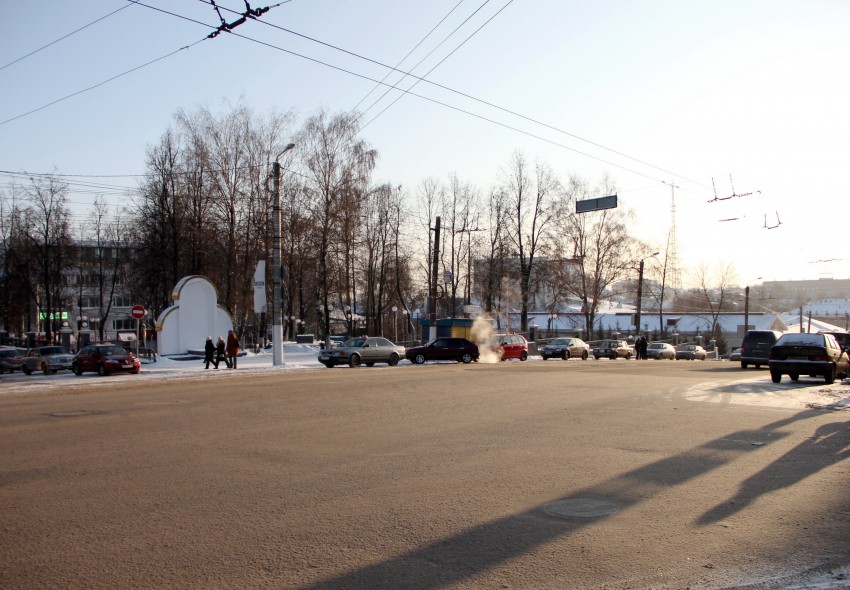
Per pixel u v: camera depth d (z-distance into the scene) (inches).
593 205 993.5
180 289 1453.0
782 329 3250.5
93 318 3267.7
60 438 396.8
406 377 880.9
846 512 252.7
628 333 3216.0
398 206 2304.4
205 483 289.9
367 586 180.7
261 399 609.9
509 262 2261.3
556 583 183.8
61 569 191.5
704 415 518.3
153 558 200.4
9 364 1594.5
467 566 195.6
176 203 1791.3
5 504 255.4
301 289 2096.5
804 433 434.6
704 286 3481.8
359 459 342.3
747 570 194.1
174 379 908.6
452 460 341.1
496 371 1018.7
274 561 198.7
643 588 181.3
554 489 284.0
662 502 265.4
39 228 2101.4
